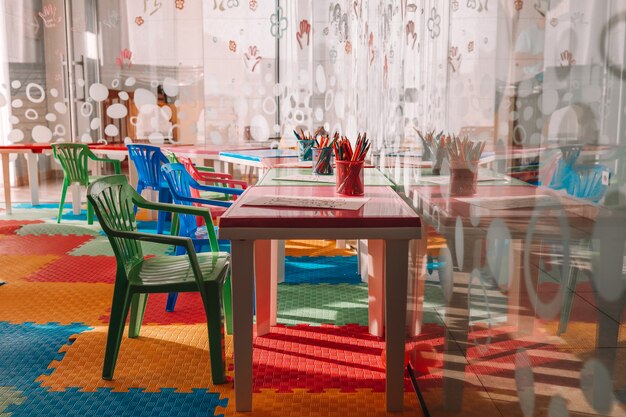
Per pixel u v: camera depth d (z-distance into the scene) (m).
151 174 4.85
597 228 0.63
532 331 0.89
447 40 1.50
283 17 5.54
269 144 5.78
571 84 0.68
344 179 2.32
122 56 5.84
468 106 1.27
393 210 2.01
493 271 1.11
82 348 2.62
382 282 2.75
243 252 1.92
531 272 0.88
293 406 2.12
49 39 5.77
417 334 2.27
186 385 2.28
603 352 0.64
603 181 0.61
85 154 5.44
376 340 2.75
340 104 5.28
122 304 2.29
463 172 1.36
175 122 5.92
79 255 4.31
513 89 0.91
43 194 6.86
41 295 3.38
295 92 5.59
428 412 2.03
